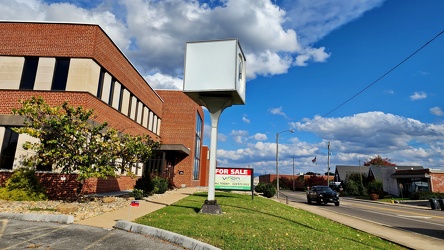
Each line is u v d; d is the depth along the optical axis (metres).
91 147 12.60
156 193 20.41
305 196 46.66
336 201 27.47
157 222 8.95
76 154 12.45
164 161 27.20
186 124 33.50
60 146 12.34
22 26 17.16
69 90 16.22
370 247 8.55
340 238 9.23
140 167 25.42
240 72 13.47
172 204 14.16
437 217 20.02
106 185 18.41
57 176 14.84
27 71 16.88
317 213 19.25
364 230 12.81
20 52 16.84
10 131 15.86
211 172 11.98
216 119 12.59
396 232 12.73
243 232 8.09
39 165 14.80
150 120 29.06
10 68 16.70
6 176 15.09
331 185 73.44
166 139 33.09
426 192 39.38
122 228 8.32
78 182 14.91
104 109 18.25
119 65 20.52
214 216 10.65
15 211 9.97
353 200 42.91
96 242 6.76
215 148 12.24
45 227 7.92
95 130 13.10
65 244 6.43
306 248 7.06
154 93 30.00
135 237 7.43
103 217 9.84
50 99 16.17
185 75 12.58
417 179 43.44
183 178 32.25
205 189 28.98
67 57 16.69
